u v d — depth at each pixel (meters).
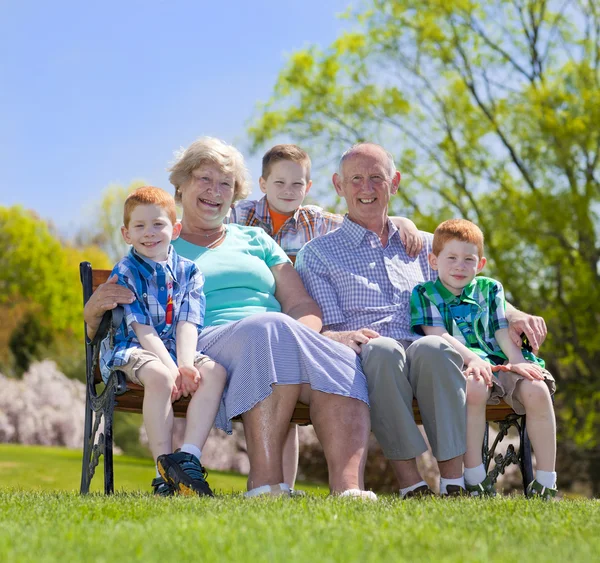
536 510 2.48
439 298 3.90
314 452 11.14
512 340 3.77
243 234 4.18
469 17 14.79
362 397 3.19
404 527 2.01
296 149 5.23
